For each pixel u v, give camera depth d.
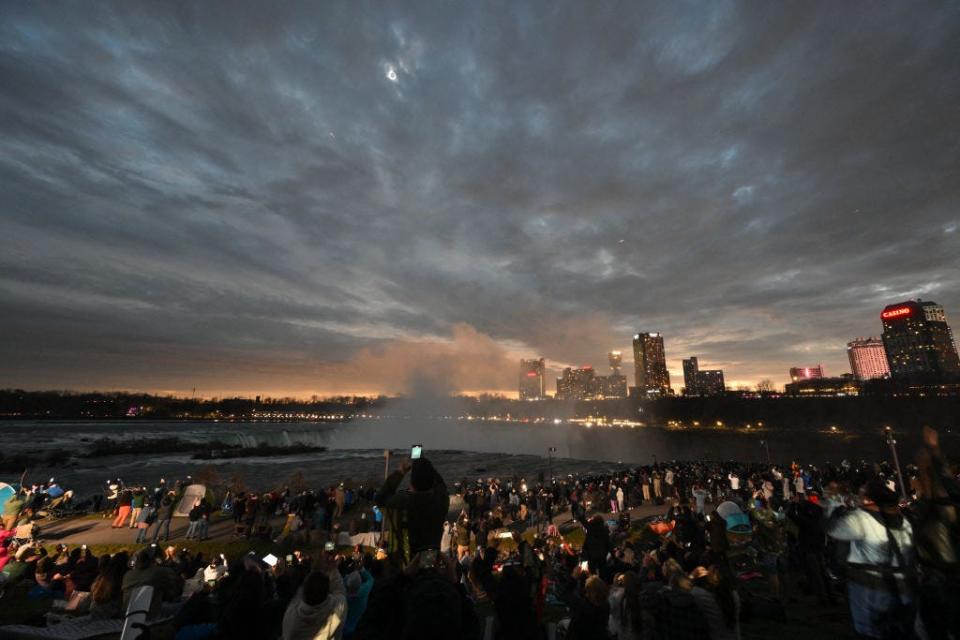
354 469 77.19
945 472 4.45
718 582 4.53
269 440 161.75
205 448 123.00
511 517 25.47
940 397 136.00
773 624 7.21
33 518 22.78
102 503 29.17
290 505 25.00
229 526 21.91
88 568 11.62
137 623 4.51
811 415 154.88
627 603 5.18
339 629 4.11
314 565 4.48
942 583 4.02
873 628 4.29
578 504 23.62
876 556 4.39
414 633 2.31
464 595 3.05
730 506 13.69
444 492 3.25
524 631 4.05
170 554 13.74
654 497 27.62
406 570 2.91
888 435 18.25
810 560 8.48
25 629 7.30
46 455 88.38
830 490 8.46
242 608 4.53
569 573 10.72
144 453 113.06
